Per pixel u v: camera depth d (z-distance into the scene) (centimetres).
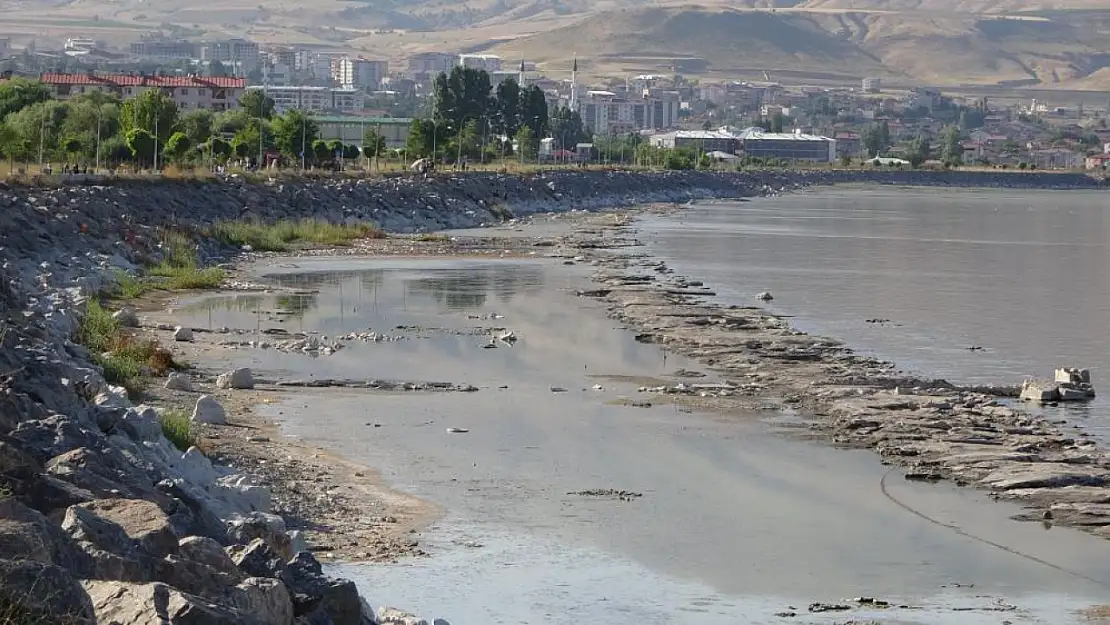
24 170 14400
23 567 2078
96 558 2272
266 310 9631
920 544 4572
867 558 4400
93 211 12050
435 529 4444
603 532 4531
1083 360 8862
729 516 4803
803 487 5238
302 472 5009
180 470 4094
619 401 6794
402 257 14050
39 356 4616
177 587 2327
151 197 14050
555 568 4134
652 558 4291
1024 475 5397
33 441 3059
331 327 8956
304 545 3281
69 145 17100
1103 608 3997
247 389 6650
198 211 14650
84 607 2098
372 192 18462
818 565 4306
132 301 9694
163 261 11769
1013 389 7594
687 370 7744
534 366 7738
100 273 10206
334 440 5638
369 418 6128
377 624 2869
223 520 3259
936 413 6550
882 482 5347
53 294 8275
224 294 10450
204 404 5769
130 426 4034
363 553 4109
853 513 4903
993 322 10656
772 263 14962
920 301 11875
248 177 16875
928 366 8488
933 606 3972
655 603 3881
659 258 15088
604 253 15250
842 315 10750
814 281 13188
